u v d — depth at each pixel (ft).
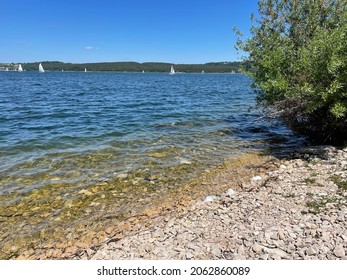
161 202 22.70
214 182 26.07
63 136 42.65
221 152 34.78
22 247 17.52
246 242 15.19
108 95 115.96
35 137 41.91
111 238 17.93
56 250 17.13
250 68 35.53
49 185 25.54
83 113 65.92
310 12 33.04
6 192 24.11
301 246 14.43
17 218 20.54
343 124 31.58
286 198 20.16
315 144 36.37
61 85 182.39
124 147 36.96
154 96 111.45
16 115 61.98
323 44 26.35
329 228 15.71
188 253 14.85
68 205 22.33
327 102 28.99
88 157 32.81
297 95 27.96
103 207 22.06
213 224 17.66
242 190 23.52
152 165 30.48
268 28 34.99
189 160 31.99
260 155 33.19
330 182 22.24
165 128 48.62
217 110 69.92
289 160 30.07
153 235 17.08
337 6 32.73
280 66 29.55
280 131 45.42
